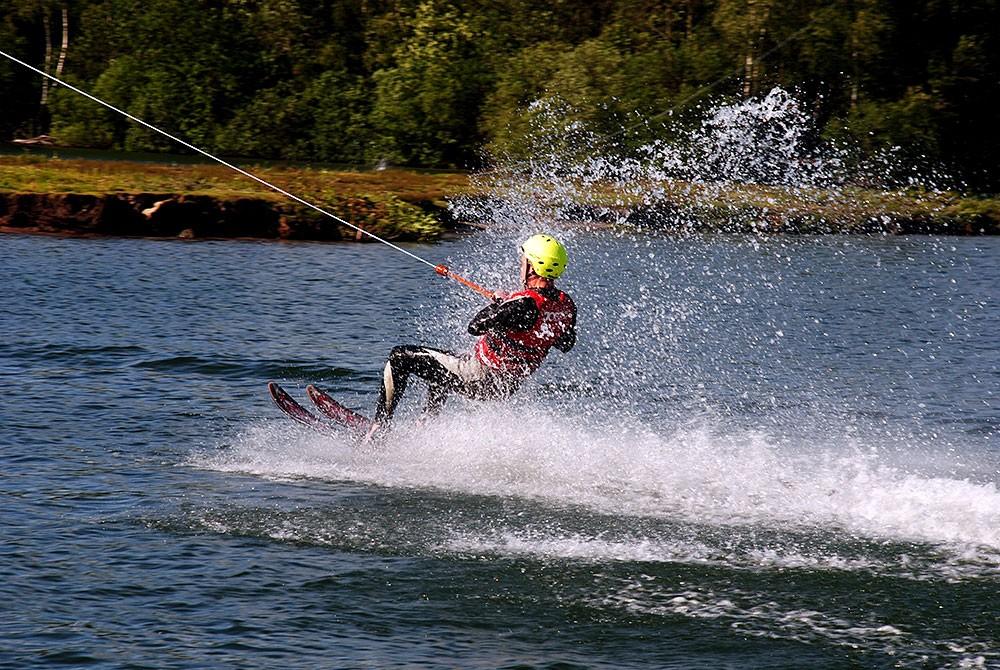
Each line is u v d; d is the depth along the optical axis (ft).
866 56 522.47
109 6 639.35
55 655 74.69
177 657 75.10
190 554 92.12
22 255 266.77
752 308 234.79
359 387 157.07
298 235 338.13
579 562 92.94
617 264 291.58
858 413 149.07
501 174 495.00
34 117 647.56
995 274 294.05
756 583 89.35
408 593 86.33
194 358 168.35
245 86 623.36
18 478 109.81
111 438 125.90
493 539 97.86
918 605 85.71
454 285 259.80
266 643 77.51
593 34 601.21
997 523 104.37
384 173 473.26
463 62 576.61
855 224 400.88
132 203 325.83
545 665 75.82
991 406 154.71
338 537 97.19
